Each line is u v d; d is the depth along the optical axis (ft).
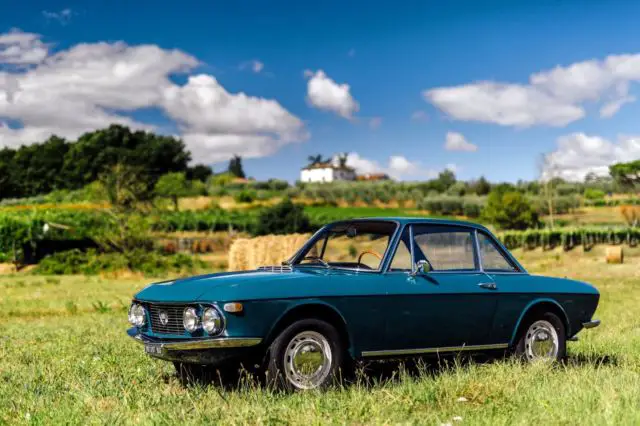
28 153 435.53
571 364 23.21
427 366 23.08
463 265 22.13
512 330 22.48
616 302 51.62
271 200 303.07
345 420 15.57
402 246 20.93
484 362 23.34
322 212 267.80
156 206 113.80
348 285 19.43
